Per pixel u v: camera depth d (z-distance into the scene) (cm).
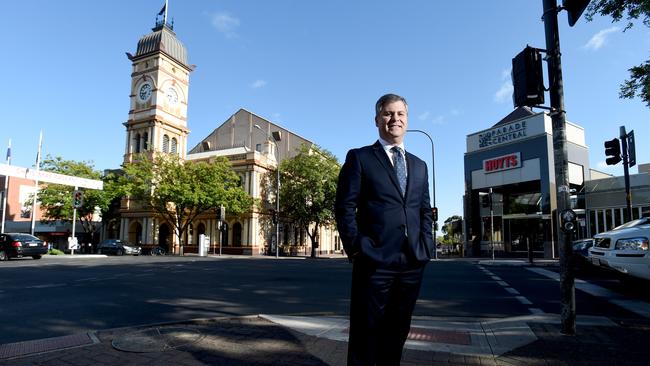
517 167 2850
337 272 1433
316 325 518
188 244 4497
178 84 4744
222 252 4256
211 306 704
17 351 406
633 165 1433
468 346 410
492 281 1109
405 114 282
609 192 2672
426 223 277
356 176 263
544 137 2712
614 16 842
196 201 3591
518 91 490
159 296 815
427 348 404
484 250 3105
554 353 379
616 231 708
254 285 1017
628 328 474
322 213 3856
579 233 2777
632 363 348
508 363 355
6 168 2292
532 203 2933
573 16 464
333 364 362
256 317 568
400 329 271
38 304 712
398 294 265
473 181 3175
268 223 4362
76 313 632
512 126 2916
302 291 909
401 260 254
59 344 429
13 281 1062
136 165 4116
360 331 255
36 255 2144
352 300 264
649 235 620
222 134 5481
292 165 4047
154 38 4603
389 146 277
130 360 375
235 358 379
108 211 4722
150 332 480
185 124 4794
